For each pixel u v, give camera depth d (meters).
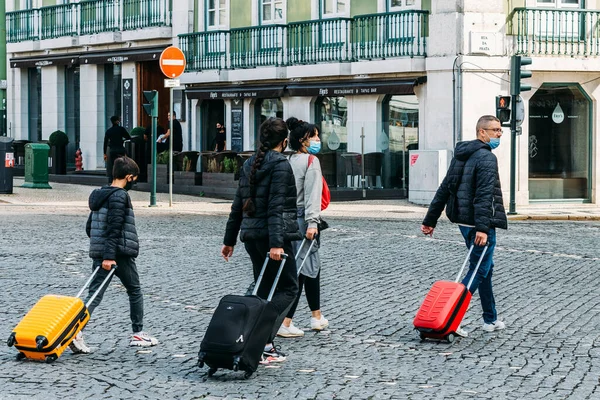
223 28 41.25
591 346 12.05
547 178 34.88
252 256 11.15
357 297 15.45
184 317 13.73
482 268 12.62
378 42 35.44
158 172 37.97
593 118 35.09
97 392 9.70
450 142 33.75
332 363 11.10
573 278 17.50
